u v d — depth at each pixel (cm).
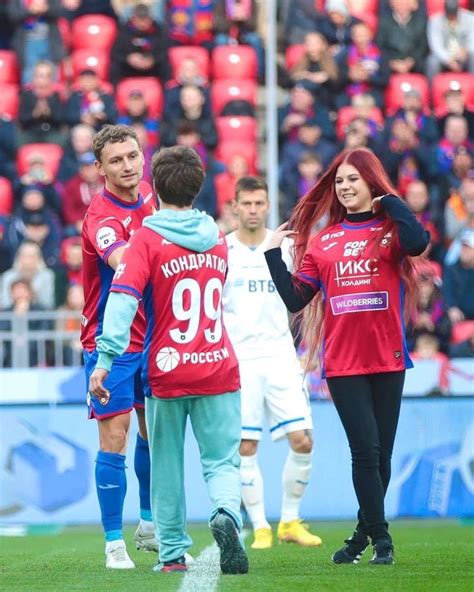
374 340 1523
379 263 1527
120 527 1558
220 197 3506
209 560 1672
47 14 3959
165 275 1377
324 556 1755
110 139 1564
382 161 3550
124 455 1569
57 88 3756
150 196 1631
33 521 2706
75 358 2773
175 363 1376
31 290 3053
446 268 3262
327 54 3809
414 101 3625
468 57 3994
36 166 3509
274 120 2967
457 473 2742
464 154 3597
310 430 2097
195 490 2725
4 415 2719
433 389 2747
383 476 1562
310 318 1617
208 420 1393
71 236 3366
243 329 2117
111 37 4069
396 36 3897
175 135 3600
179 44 4000
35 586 1331
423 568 1487
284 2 4006
